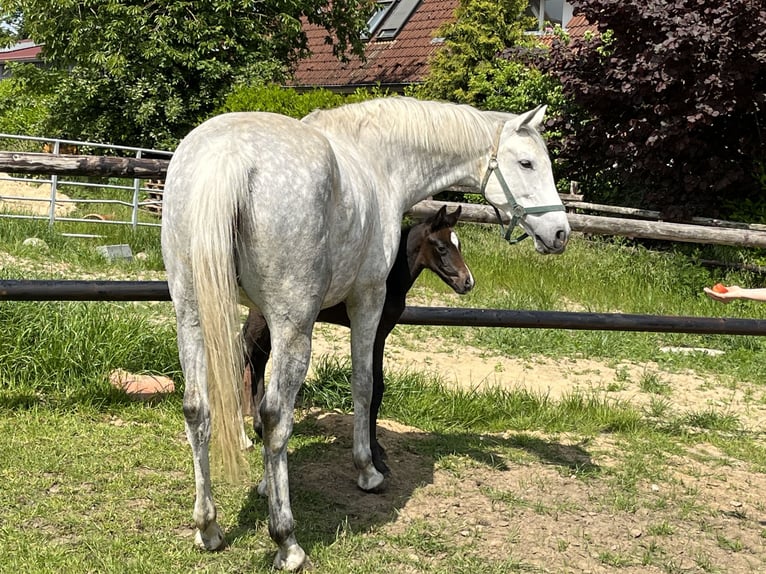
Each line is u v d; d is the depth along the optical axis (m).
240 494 4.27
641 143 12.48
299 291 3.37
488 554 3.94
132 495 4.09
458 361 7.86
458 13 17.81
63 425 4.84
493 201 4.66
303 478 4.59
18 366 5.41
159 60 18.69
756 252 11.91
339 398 5.83
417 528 4.09
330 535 3.93
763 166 12.13
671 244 12.91
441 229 4.96
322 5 20.80
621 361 8.59
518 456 5.36
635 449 5.81
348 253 3.74
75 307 6.00
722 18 11.08
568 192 15.12
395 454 5.12
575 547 4.12
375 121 4.28
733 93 11.33
